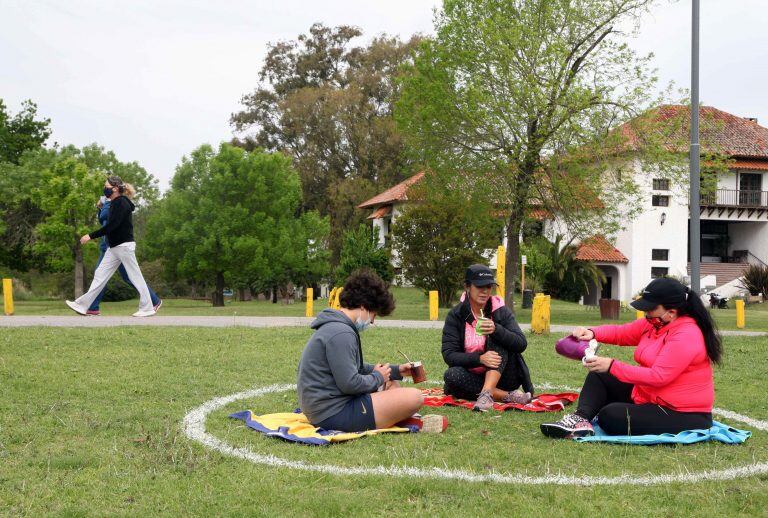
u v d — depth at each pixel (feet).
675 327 17.47
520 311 88.28
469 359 21.58
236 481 13.25
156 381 24.39
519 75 73.05
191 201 115.34
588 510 11.78
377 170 176.04
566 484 13.35
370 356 32.53
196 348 33.19
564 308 100.58
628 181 75.10
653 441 16.65
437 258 87.66
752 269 131.54
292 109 177.37
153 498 12.26
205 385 24.07
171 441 16.06
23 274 160.76
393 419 17.70
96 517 11.32
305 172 175.94
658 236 139.74
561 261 117.29
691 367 17.33
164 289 157.99
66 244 108.17
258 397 22.11
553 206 78.64
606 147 74.23
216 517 11.38
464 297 22.41
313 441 16.02
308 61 189.47
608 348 36.94
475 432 17.80
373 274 17.89
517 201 78.02
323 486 13.03
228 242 107.96
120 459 14.66
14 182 130.82
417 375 18.53
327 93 175.63
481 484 13.17
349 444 16.15
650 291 17.46
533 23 75.05
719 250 161.17
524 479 13.64
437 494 12.60
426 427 17.78
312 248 134.00
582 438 17.01
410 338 40.01
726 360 33.50
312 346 17.35
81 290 108.47
